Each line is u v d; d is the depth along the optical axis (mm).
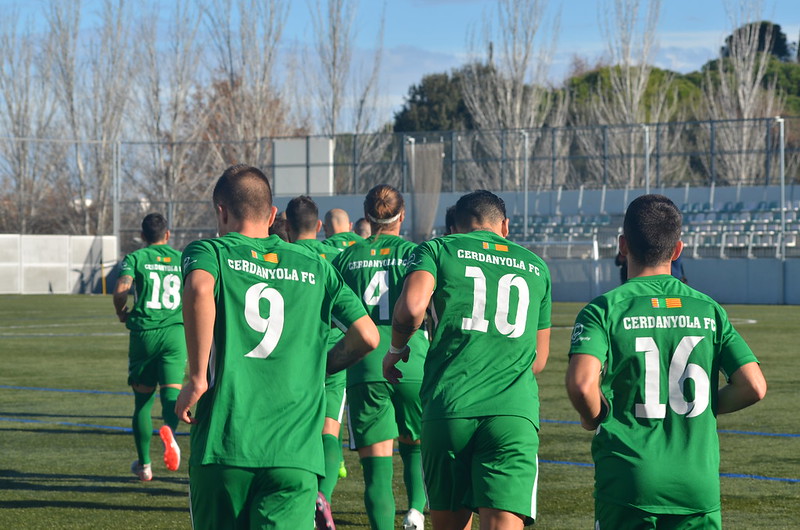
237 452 5871
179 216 91375
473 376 7492
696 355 5922
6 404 20469
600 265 63031
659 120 105188
